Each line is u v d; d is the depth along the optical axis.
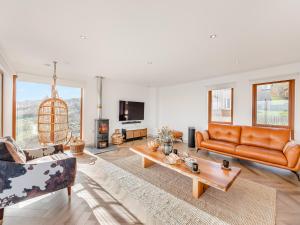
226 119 4.52
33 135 3.88
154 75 4.48
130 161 3.37
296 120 3.33
